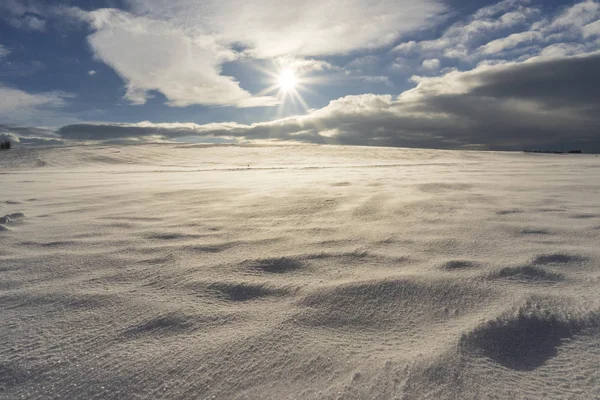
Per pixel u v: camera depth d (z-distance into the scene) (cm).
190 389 123
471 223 343
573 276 204
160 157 4584
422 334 151
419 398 114
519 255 241
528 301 173
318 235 316
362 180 866
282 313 171
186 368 133
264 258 253
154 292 200
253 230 342
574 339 143
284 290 197
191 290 201
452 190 606
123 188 861
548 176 977
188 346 146
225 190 707
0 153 4569
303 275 219
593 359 131
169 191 723
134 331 159
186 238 317
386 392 117
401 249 266
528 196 523
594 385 118
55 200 627
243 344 146
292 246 282
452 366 128
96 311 179
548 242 272
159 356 140
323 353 139
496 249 258
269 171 1994
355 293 189
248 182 954
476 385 119
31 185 1120
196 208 485
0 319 173
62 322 169
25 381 129
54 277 227
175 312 175
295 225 360
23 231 356
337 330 156
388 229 330
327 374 127
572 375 124
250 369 131
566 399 112
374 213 411
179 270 234
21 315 177
